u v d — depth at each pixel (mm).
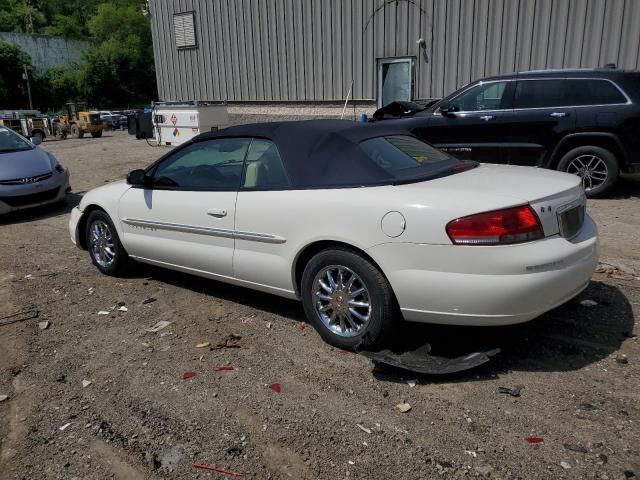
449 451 2756
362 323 3725
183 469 2729
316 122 4402
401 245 3373
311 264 3838
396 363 3410
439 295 3295
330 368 3615
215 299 4930
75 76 74500
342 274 3740
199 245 4633
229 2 17234
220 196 4402
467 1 13016
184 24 18625
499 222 3174
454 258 3234
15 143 9711
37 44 74562
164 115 16219
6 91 67062
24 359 3941
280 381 3486
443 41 13539
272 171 4141
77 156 17250
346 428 2979
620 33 11555
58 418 3209
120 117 42625
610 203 7844
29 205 8727
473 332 3947
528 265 3178
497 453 2727
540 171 4105
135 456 2844
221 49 17922
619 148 7680
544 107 8000
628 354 3613
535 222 3260
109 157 16422
